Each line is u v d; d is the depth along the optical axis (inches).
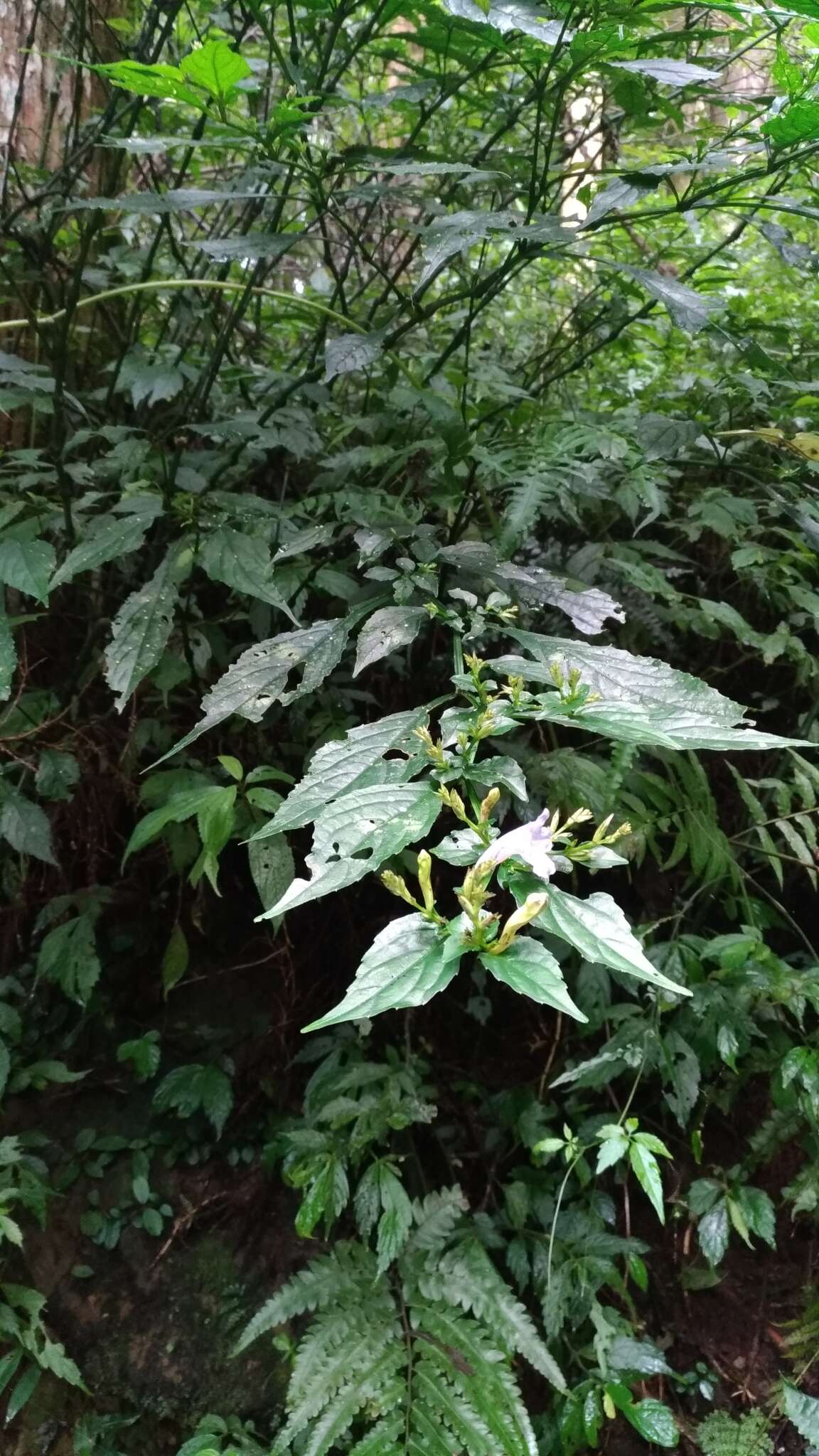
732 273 91.1
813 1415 58.2
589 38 45.0
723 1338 66.1
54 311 71.9
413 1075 64.2
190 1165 71.1
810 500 69.8
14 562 51.3
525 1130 65.7
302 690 37.9
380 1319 56.9
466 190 78.8
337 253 102.0
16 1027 70.1
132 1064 73.7
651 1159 51.6
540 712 29.7
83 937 66.7
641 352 95.9
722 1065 66.2
